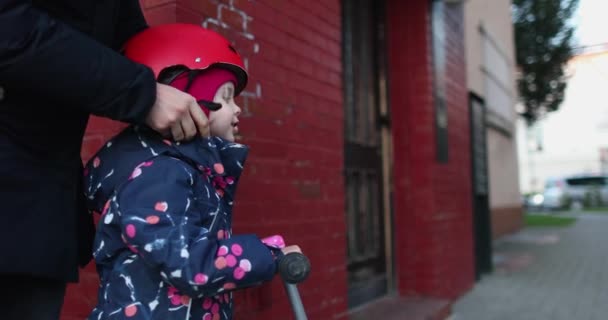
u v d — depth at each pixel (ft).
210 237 3.62
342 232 9.63
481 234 20.75
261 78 7.61
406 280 14.51
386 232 14.30
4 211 3.20
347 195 12.67
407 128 14.70
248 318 7.08
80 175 4.18
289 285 3.95
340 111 9.86
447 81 16.22
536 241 32.94
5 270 3.20
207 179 3.96
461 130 17.56
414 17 14.79
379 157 14.29
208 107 4.05
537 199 74.18
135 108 3.46
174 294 3.75
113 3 3.88
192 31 4.23
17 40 2.96
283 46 8.17
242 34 7.27
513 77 40.81
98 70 3.25
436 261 14.32
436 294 14.19
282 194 7.93
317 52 9.14
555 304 15.60
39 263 3.35
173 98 3.66
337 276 9.36
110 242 3.80
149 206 3.50
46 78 3.10
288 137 8.16
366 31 14.15
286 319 7.89
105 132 6.23
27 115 3.33
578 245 30.35
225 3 6.97
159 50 4.04
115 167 3.85
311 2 9.03
